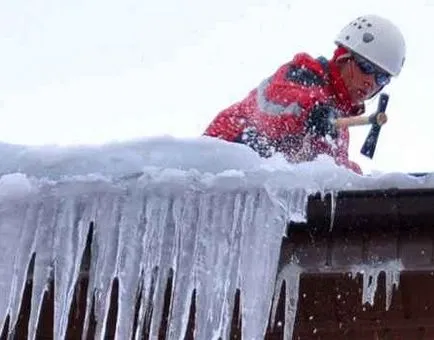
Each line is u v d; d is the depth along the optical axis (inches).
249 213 320.8
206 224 322.3
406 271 322.7
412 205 312.3
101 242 324.8
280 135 410.6
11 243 327.3
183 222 323.0
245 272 319.0
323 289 342.3
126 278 322.3
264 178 319.9
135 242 323.6
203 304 319.9
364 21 435.5
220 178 321.4
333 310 344.8
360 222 316.5
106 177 325.7
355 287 340.2
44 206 327.9
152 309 324.8
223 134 415.8
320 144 411.5
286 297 326.0
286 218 317.7
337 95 427.5
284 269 324.8
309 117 411.5
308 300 344.5
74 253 326.0
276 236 318.7
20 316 354.3
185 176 322.3
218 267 320.5
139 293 327.9
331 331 347.3
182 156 328.5
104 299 322.3
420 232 317.7
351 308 343.6
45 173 329.7
